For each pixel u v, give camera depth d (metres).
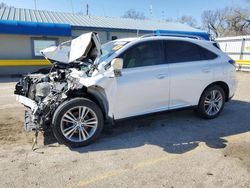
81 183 3.02
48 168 3.34
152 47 4.54
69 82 4.30
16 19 14.16
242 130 4.79
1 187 2.91
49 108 3.88
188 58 4.94
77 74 4.35
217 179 3.10
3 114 5.74
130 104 4.30
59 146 4.02
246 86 10.38
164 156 3.71
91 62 4.60
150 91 4.43
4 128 4.79
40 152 3.80
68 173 3.23
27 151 3.83
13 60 13.62
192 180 3.07
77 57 4.92
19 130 4.70
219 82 5.36
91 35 4.49
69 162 3.51
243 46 17.72
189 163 3.49
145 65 4.42
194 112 5.86
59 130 3.84
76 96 4.08
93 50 4.72
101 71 4.08
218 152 3.83
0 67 13.65
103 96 4.15
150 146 4.06
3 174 3.18
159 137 4.44
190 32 17.58
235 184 2.99
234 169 3.33
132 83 4.23
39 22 13.61
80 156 3.70
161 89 4.54
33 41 14.30
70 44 5.60
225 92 5.59
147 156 3.71
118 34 16.39
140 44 4.44
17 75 13.61
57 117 3.80
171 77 4.62
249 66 17.00
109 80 4.05
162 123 5.16
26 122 4.38
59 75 4.82
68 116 3.89
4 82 11.17
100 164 3.47
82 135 4.02
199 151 3.87
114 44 4.82
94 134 4.09
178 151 3.88
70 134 3.94
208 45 5.29
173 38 4.81
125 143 4.17
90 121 4.08
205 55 5.18
